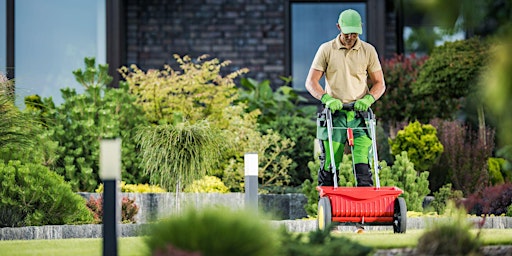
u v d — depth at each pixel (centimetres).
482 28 2362
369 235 977
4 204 1231
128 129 1709
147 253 653
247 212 653
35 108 1800
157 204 1497
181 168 1395
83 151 1652
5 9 2180
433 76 2034
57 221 1259
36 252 863
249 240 628
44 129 1641
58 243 976
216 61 1908
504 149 2097
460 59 2019
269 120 1988
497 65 2036
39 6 2208
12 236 1148
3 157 1396
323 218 1052
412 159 1780
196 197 1515
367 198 1063
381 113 2077
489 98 2044
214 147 1419
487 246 837
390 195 1071
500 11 2339
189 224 636
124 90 1784
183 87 1855
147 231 684
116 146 687
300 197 1628
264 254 633
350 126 1124
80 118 1680
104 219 684
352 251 666
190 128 1398
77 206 1279
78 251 870
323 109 1151
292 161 1822
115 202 686
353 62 1152
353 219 1065
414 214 1440
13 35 2178
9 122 1356
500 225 1344
